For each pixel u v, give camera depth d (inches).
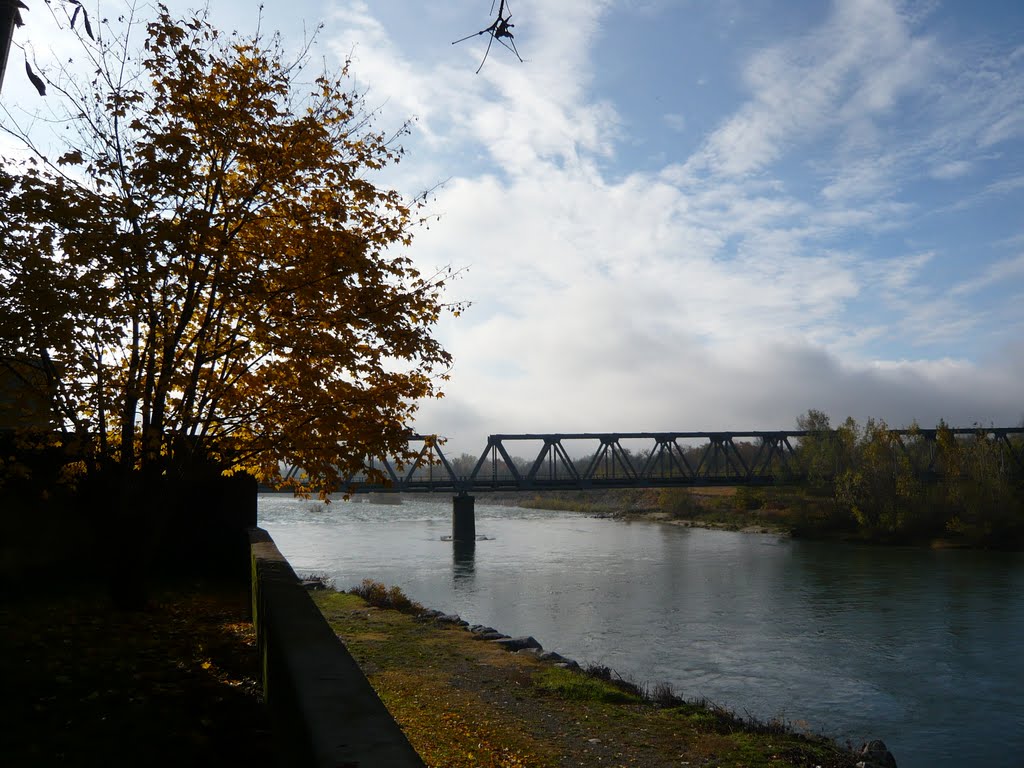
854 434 2896.2
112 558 446.0
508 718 473.7
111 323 381.1
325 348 417.1
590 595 1400.1
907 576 1664.6
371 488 2669.8
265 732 244.2
